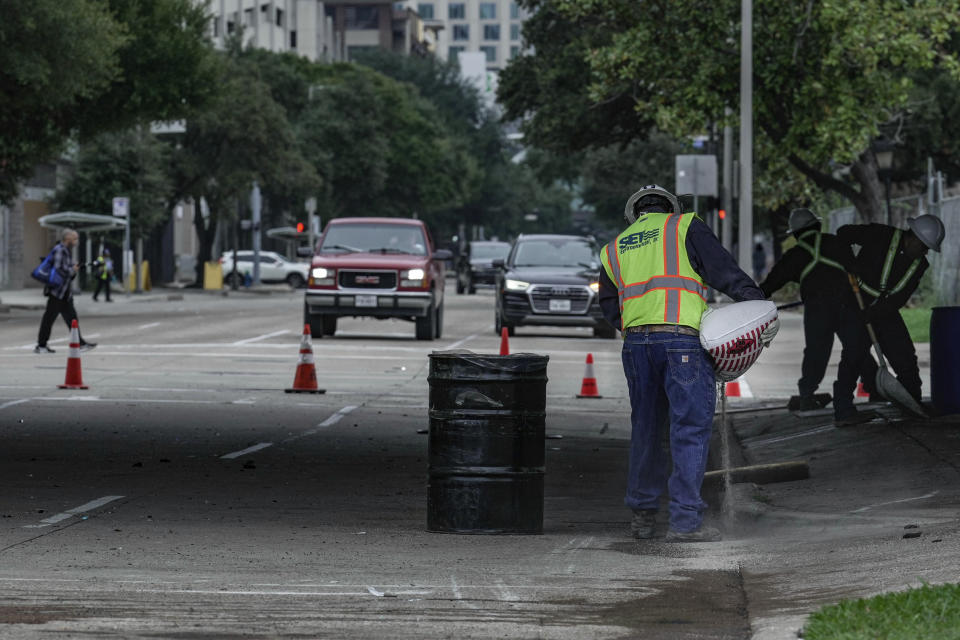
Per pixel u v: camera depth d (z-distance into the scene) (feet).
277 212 584.81
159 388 126.21
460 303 326.24
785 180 295.89
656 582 48.16
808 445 83.61
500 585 47.65
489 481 59.06
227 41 501.97
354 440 93.91
